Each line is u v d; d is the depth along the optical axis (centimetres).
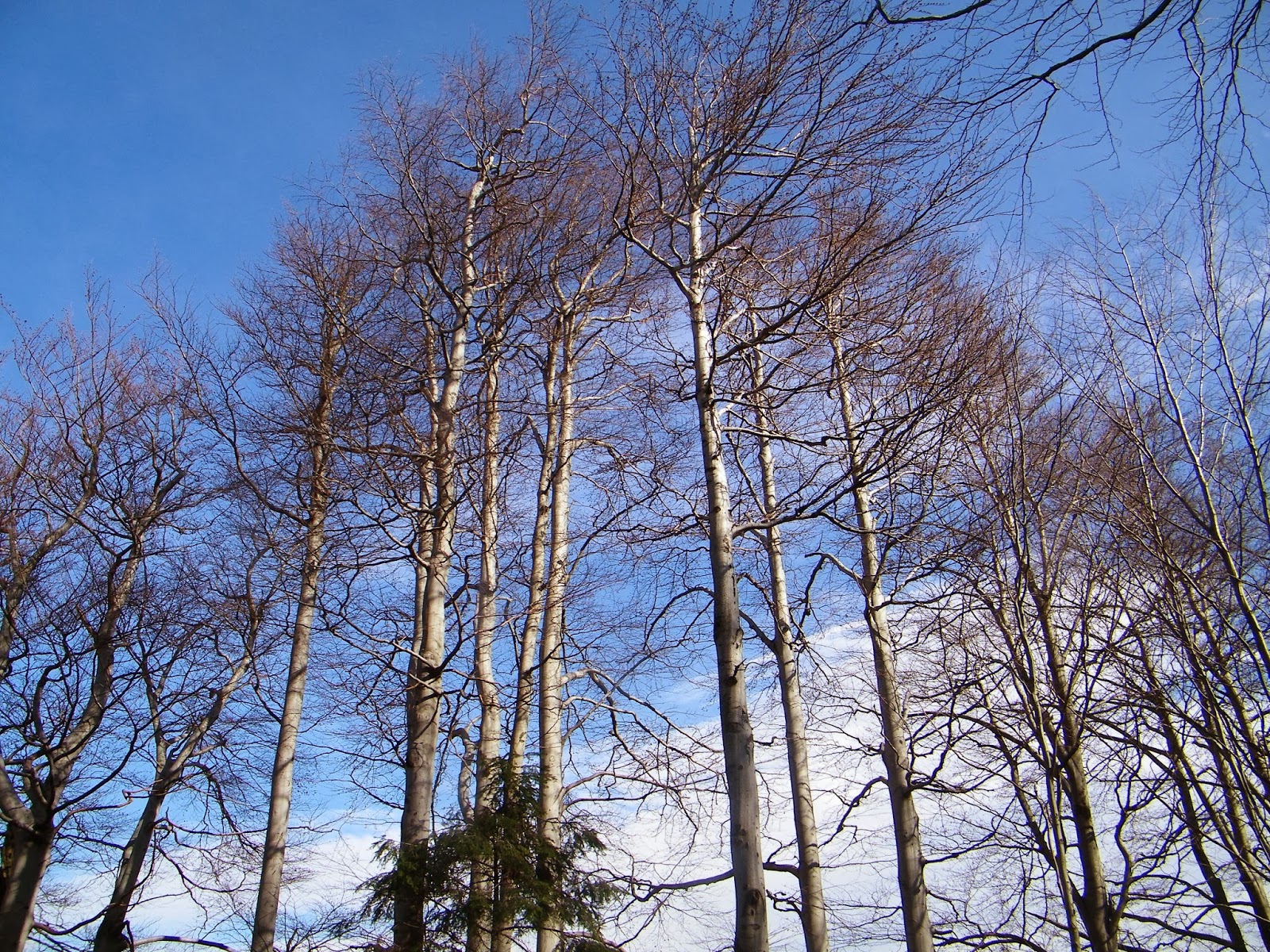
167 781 998
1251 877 781
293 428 912
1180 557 758
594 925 762
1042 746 649
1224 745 668
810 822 996
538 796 838
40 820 936
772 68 721
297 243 1098
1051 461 782
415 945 725
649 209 904
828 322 802
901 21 462
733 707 704
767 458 1145
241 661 1107
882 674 973
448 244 1034
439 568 982
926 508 822
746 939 617
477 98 1187
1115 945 704
